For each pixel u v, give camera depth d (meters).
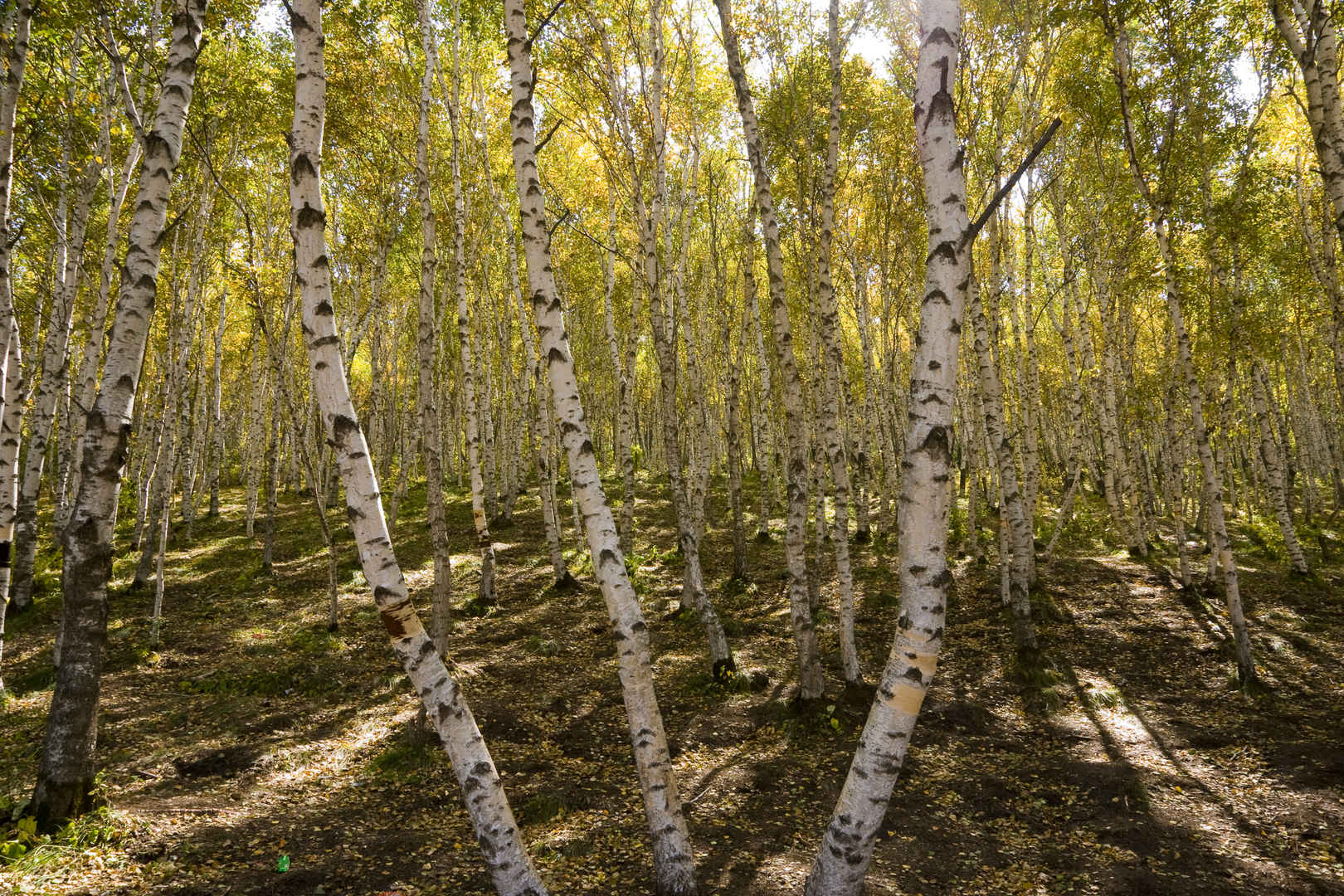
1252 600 14.02
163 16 12.38
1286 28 9.38
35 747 7.49
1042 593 14.50
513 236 17.06
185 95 6.23
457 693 4.30
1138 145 13.35
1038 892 5.69
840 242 17.05
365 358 37.19
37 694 9.26
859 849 3.86
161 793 6.63
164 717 8.70
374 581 4.16
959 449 27.62
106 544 6.00
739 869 5.86
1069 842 6.45
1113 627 12.81
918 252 17.22
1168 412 18.30
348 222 18.38
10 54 8.38
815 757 8.23
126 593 14.90
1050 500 26.66
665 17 13.97
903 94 14.31
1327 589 14.49
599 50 12.78
